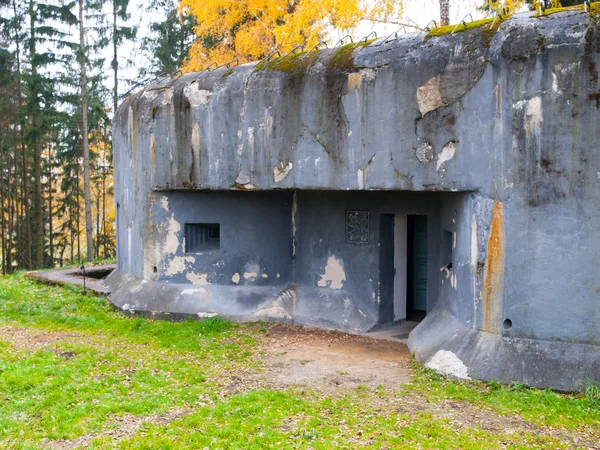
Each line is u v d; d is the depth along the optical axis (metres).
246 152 8.83
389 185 7.45
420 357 7.23
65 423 5.34
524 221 6.38
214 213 9.92
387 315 9.31
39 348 7.89
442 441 4.92
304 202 9.95
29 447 4.86
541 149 6.25
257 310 9.56
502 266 6.52
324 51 8.34
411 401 5.90
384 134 7.45
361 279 9.31
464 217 7.14
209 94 9.14
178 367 7.19
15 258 26.58
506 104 6.42
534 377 6.08
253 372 7.01
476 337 6.73
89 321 9.52
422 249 10.17
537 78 6.23
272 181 8.61
